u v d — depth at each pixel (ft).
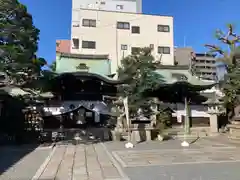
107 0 127.34
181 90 72.23
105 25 98.99
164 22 104.53
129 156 32.30
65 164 27.30
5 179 21.24
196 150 37.63
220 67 71.51
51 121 59.36
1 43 37.24
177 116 66.08
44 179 21.12
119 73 70.18
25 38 38.06
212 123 63.31
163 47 102.06
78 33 96.27
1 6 35.29
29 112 52.80
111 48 97.60
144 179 20.97
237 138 50.31
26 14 38.99
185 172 23.34
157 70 80.74
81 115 69.82
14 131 47.47
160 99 73.00
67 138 52.26
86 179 20.99
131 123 53.11
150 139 51.37
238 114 58.08
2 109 50.70
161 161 28.81
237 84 59.47
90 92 73.77
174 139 53.21
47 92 66.54
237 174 22.52
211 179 20.89
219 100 65.98
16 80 42.09
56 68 78.64
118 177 21.57
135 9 129.70
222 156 32.19
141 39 100.89
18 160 29.96
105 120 71.00
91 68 81.61
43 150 38.01
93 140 50.03
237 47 63.87
